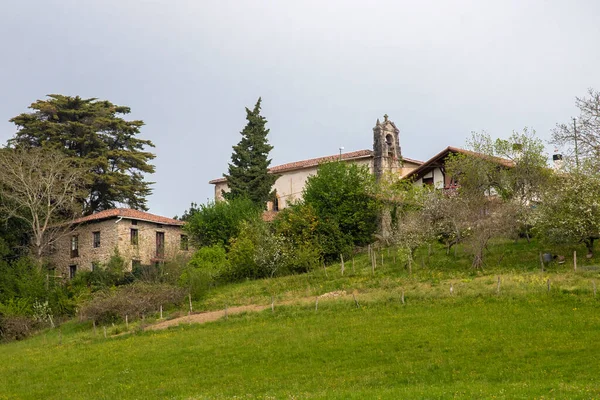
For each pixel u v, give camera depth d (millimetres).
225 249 67812
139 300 53344
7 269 64500
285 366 33438
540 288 41062
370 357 33125
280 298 50812
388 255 59000
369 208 64375
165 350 39156
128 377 34719
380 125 71000
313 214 63812
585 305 37406
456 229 52375
